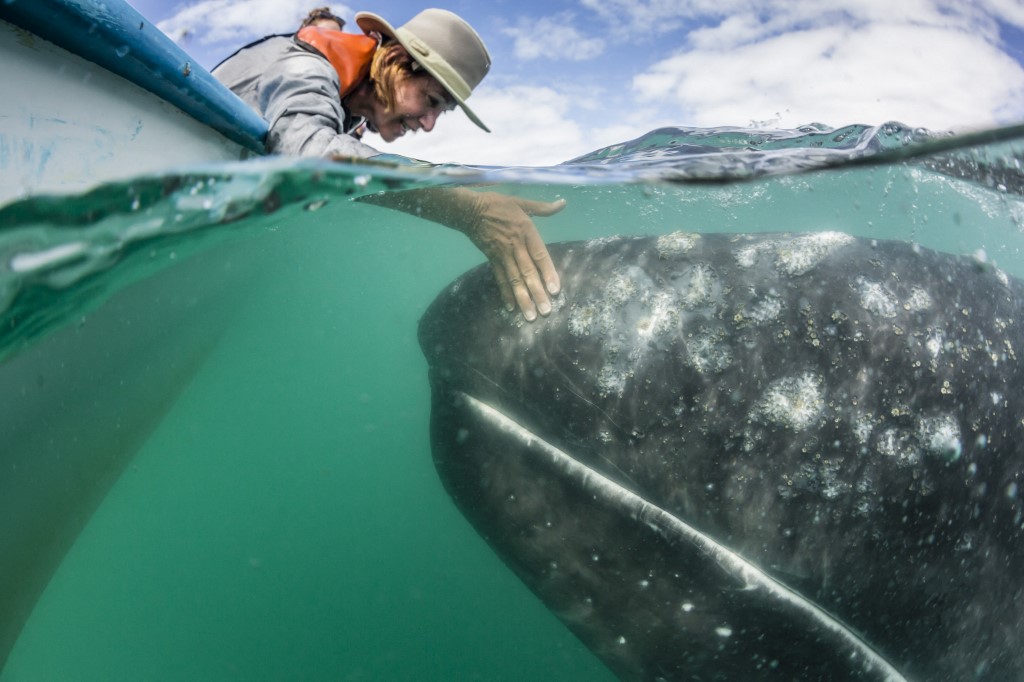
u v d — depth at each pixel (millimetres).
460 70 1130
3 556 1234
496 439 1116
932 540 951
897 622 969
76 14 653
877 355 961
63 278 852
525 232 1056
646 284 1045
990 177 1462
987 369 994
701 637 999
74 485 1496
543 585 1099
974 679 1039
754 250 1046
